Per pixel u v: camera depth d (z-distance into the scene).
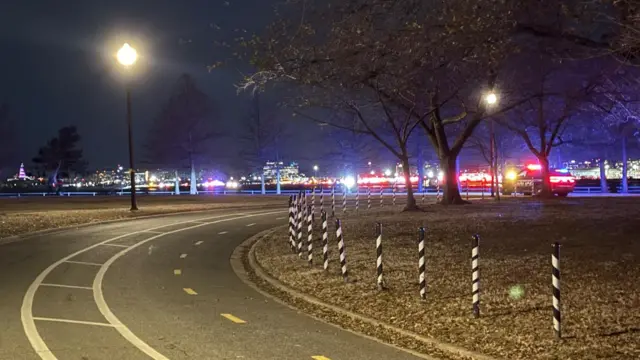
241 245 20.64
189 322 9.68
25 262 16.31
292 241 17.73
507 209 28.03
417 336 8.69
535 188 43.81
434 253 15.16
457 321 9.25
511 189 49.22
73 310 10.45
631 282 10.52
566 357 7.26
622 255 13.06
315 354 7.92
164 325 9.43
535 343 7.86
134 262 16.55
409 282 12.10
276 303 11.39
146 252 18.59
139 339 8.54
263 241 20.62
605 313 8.80
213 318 10.00
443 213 27.00
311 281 13.23
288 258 16.42
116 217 30.97
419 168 60.22
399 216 26.31
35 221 27.17
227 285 13.30
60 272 14.68
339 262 15.16
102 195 76.56
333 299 11.44
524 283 11.12
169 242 21.23
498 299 10.19
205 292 12.41
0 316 9.91
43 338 8.50
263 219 31.33
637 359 6.98
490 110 30.31
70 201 55.03
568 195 45.41
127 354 7.77
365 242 18.02
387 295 11.27
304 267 14.90
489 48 10.08
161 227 26.70
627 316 8.58
